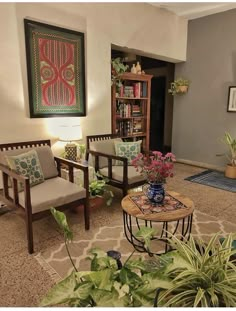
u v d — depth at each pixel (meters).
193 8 4.23
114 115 4.09
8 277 1.81
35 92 3.01
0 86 2.75
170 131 6.38
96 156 3.24
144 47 4.12
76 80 3.39
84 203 2.45
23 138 3.01
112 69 3.91
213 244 1.13
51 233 2.42
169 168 2.01
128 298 0.86
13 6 2.71
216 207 3.07
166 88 6.26
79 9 3.25
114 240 2.31
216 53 4.56
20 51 2.84
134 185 3.01
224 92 4.57
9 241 2.28
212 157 4.94
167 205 2.08
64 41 3.17
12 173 2.17
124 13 3.75
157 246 2.20
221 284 0.94
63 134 3.15
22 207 2.17
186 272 0.97
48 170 2.73
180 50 4.82
